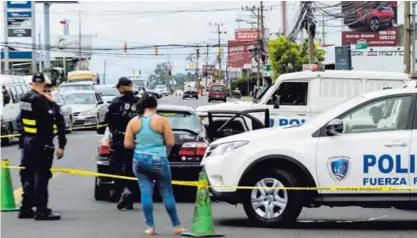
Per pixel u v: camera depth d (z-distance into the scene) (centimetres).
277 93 1839
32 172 1084
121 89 1160
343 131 986
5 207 1173
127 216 1109
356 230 998
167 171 934
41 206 1071
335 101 1823
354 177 971
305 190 986
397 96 988
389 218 1121
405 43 2919
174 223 949
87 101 3366
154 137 922
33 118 1053
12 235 949
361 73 1833
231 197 995
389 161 967
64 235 949
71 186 1487
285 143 985
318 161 975
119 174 1175
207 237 930
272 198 996
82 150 2300
